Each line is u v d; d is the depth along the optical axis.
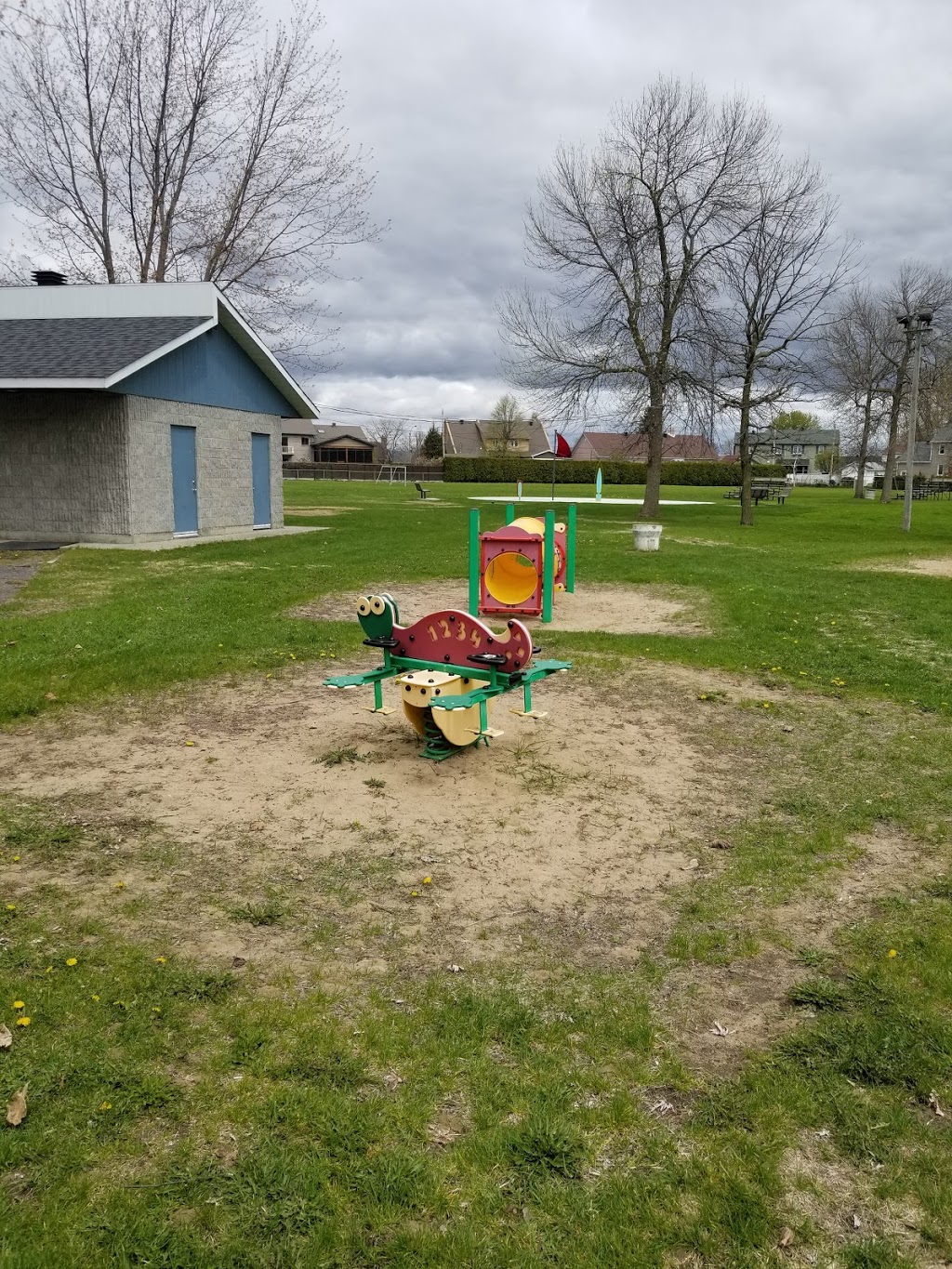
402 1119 2.60
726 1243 2.22
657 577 14.57
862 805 5.20
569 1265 2.14
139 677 7.65
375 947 3.60
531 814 5.02
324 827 4.77
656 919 3.89
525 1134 2.54
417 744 6.17
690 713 7.11
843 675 8.30
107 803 5.02
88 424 17.72
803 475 95.50
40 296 20.12
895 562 17.94
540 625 10.78
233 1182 2.35
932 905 4.02
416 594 12.80
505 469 78.69
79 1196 2.29
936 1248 2.22
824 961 3.54
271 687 7.59
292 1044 2.93
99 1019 3.03
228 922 3.76
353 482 75.81
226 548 17.86
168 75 27.61
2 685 7.20
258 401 22.58
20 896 3.92
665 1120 2.64
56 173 27.44
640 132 28.16
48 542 18.08
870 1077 2.84
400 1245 2.19
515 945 3.64
